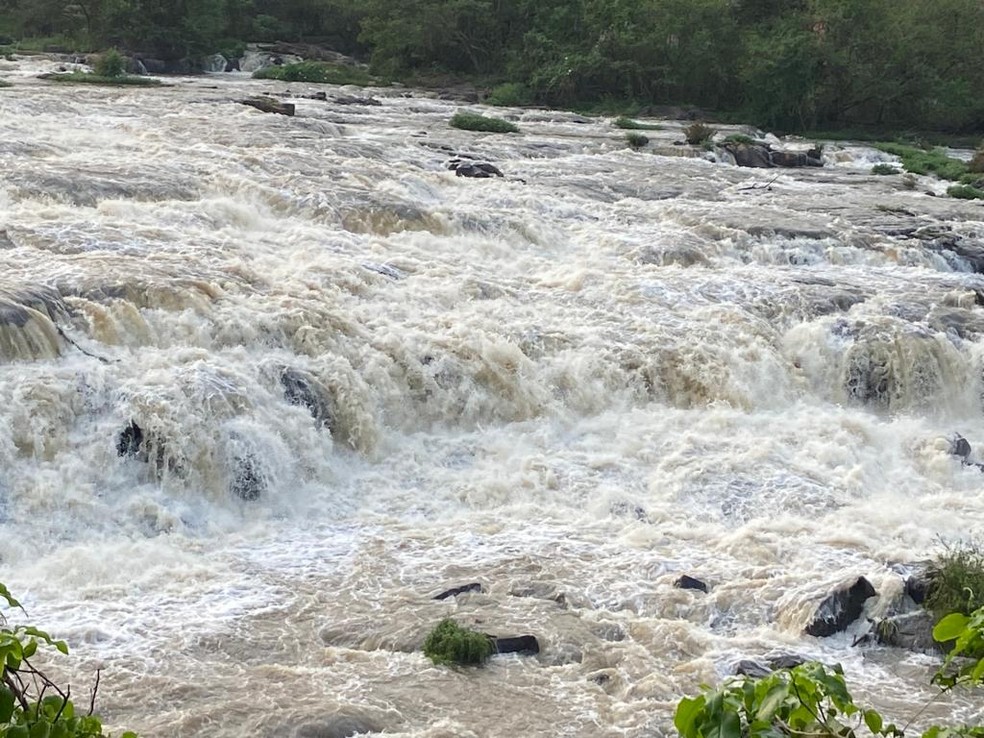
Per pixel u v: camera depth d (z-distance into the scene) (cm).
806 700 636
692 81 6506
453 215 2734
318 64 6750
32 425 1606
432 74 6894
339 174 2972
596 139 4544
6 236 2152
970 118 6444
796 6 6881
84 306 1852
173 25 6738
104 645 1301
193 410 1692
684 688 1286
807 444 1994
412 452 1872
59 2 7050
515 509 1738
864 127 6391
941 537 1698
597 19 6519
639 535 1652
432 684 1262
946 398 2336
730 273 2664
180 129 3428
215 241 2317
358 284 2225
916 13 6462
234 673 1265
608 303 2389
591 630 1396
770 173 4200
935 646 1397
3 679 630
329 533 1628
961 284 2769
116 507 1584
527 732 1188
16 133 3100
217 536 1591
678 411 2106
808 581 1501
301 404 1820
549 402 2033
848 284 2661
